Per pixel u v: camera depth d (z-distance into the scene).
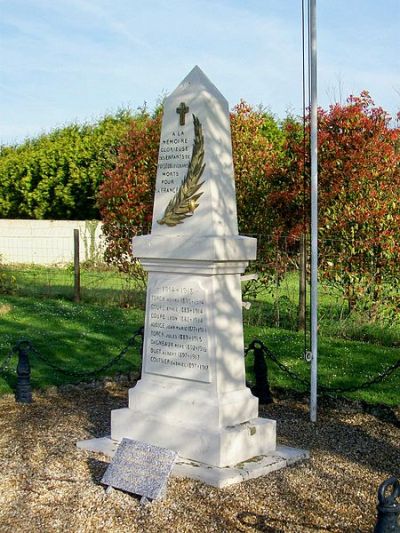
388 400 9.34
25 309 16.05
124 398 9.64
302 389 9.82
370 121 13.93
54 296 18.30
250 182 15.51
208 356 6.82
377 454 7.43
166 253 7.00
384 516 4.77
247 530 5.49
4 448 7.40
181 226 7.02
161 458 6.16
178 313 7.05
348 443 7.79
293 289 16.17
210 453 6.62
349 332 13.17
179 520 5.66
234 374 7.01
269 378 10.31
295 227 14.45
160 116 17.53
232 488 6.26
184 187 6.97
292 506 5.93
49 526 5.59
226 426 6.77
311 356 8.61
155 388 7.21
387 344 12.75
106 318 15.05
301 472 6.75
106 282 20.75
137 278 16.92
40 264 27.67
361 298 13.45
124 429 7.30
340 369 10.70
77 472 6.66
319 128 14.25
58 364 11.20
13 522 5.67
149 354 7.32
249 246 7.02
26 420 8.50
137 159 16.50
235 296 7.06
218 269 6.81
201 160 6.90
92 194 29.78
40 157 31.36
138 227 16.53
